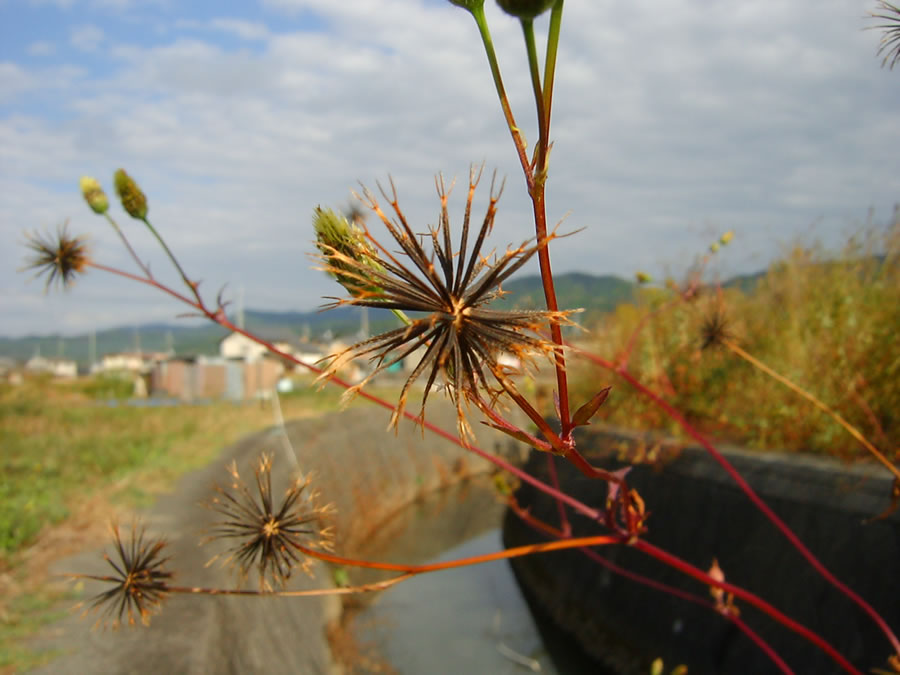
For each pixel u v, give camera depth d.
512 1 0.91
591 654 8.88
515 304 0.94
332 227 0.96
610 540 1.75
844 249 7.04
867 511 5.41
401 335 0.92
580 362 9.33
